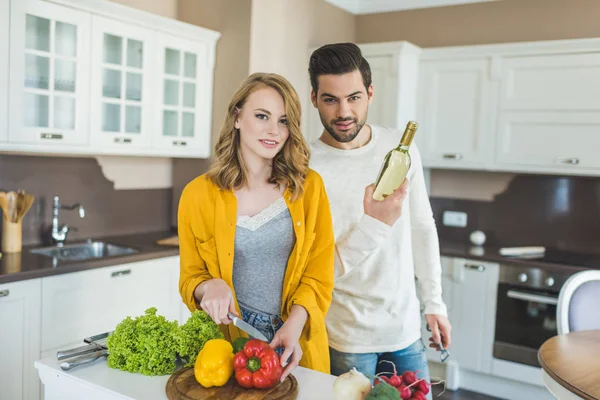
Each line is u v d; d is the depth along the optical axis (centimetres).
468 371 368
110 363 137
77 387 130
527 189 399
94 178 351
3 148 263
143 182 384
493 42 404
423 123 397
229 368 124
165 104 341
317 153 182
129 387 126
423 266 195
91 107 299
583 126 343
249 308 152
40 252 310
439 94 390
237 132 149
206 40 359
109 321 289
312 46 408
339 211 175
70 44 287
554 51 348
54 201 326
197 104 361
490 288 353
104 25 301
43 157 322
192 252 153
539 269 336
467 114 381
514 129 366
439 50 385
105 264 284
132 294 301
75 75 291
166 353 133
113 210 365
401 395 108
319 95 167
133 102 321
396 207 153
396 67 375
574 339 209
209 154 373
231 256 147
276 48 375
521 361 344
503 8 399
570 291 235
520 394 351
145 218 387
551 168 355
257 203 150
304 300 146
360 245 161
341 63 160
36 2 269
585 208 379
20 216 296
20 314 250
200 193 149
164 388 126
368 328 175
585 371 176
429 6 425
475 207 419
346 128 167
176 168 400
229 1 359
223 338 141
